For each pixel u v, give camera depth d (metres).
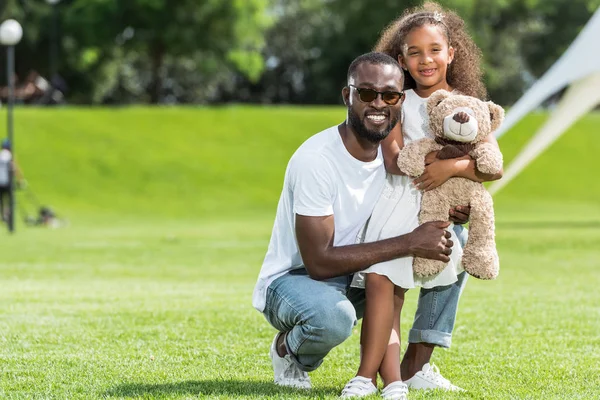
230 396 4.98
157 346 6.98
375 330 4.98
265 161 39.41
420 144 5.01
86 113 42.03
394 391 4.92
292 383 5.33
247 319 8.45
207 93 80.12
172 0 59.66
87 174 36.38
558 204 35.88
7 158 24.72
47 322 8.22
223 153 39.72
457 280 5.45
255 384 5.40
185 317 8.59
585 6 75.75
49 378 5.66
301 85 84.06
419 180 5.02
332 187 4.89
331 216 4.89
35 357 6.46
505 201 36.25
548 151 41.34
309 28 83.44
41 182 35.22
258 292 5.21
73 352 6.70
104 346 6.98
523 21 72.75
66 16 60.62
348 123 4.91
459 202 5.08
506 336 7.64
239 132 41.97
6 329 7.79
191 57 62.81
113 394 5.11
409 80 5.35
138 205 33.97
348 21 66.56
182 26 60.03
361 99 4.76
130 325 8.07
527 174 39.16
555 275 13.11
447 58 5.25
